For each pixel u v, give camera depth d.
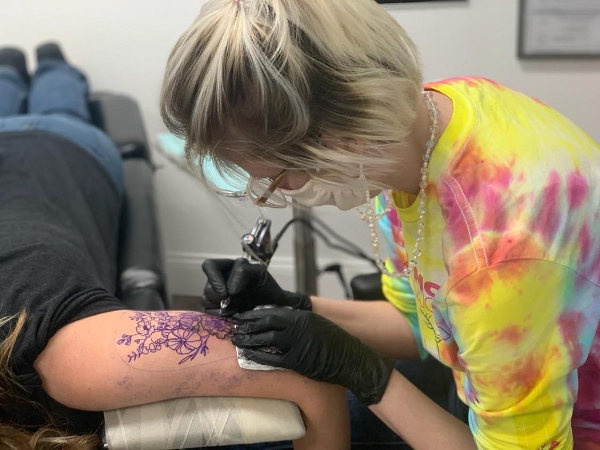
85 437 0.75
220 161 0.67
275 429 0.77
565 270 0.68
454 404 1.04
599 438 0.84
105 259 1.22
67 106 1.74
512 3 1.57
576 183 0.70
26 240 0.97
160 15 1.89
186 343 0.78
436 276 0.79
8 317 0.78
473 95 0.77
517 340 0.69
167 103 0.65
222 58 0.59
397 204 0.82
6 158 1.35
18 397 0.76
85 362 0.76
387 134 0.64
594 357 0.79
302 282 1.63
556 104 1.68
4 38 2.04
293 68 0.58
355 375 0.81
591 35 1.57
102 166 1.49
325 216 1.84
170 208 2.00
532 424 0.74
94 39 1.97
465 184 0.71
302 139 0.62
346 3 0.62
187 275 2.00
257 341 0.77
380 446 0.98
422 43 1.63
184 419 0.76
